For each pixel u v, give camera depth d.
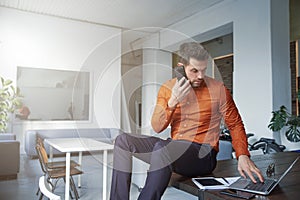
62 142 2.97
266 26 3.82
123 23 5.82
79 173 2.63
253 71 4.01
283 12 3.93
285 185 1.09
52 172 2.64
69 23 5.56
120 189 0.97
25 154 4.99
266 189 0.98
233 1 4.39
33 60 5.22
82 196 2.81
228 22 4.48
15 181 3.40
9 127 4.95
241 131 1.24
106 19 5.59
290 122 3.35
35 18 5.25
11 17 5.04
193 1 4.65
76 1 4.74
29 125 5.12
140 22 5.75
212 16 4.83
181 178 1.17
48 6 4.97
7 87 4.90
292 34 5.41
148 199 0.94
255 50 3.99
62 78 5.45
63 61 5.48
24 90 5.13
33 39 5.23
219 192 0.97
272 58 3.75
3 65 4.96
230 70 5.88
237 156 1.21
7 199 2.70
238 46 4.29
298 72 5.30
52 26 5.40
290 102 3.92
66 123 5.35
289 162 1.66
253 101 4.00
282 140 3.73
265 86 3.82
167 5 4.83
